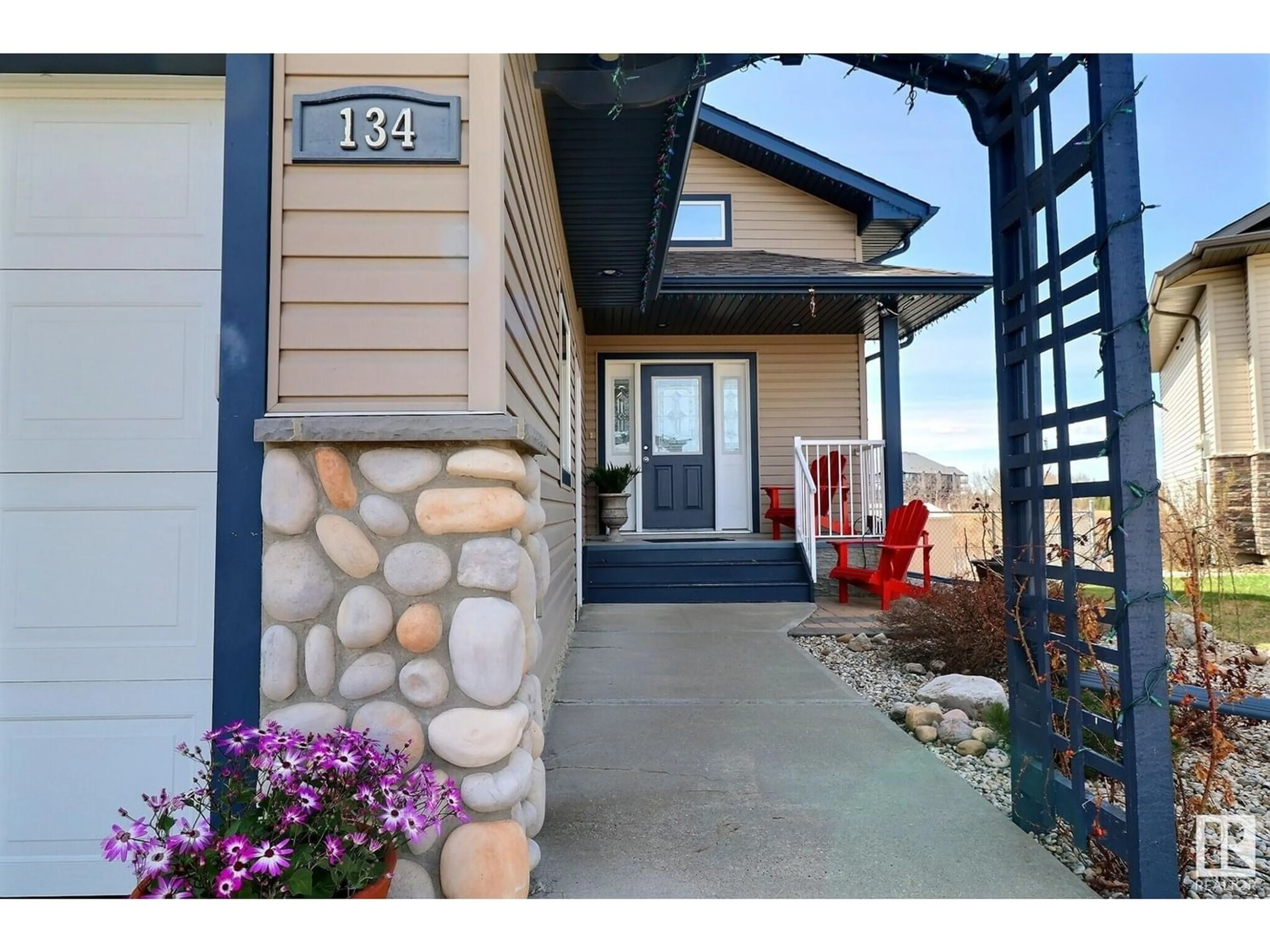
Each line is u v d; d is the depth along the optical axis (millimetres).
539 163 3164
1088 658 1999
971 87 2418
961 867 1971
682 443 8586
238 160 1866
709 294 6941
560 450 4453
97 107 2027
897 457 7289
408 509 1812
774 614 6082
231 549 1821
